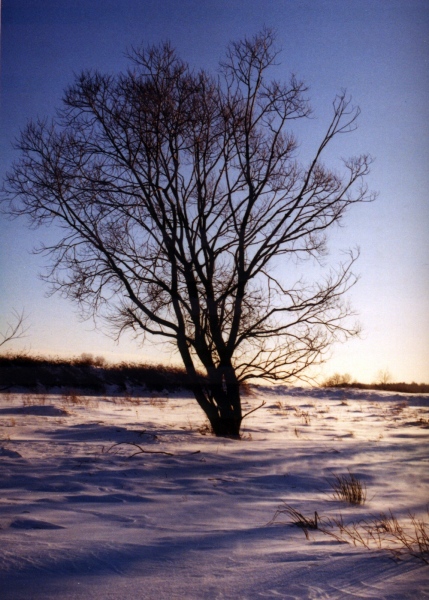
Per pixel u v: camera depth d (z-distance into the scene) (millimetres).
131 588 3951
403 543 5098
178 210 15742
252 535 5531
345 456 11492
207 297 15664
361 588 3902
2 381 27719
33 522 5812
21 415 18219
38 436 13562
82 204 15195
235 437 14969
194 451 11859
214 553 4812
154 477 9180
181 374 31312
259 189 15609
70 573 4277
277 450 12352
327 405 27281
